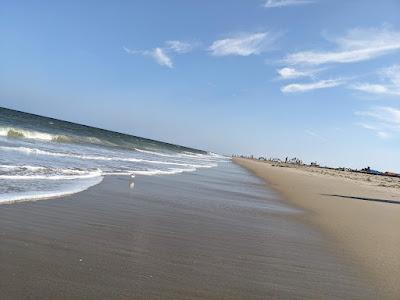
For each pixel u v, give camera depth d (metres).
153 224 10.19
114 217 10.34
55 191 12.57
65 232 8.24
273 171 56.19
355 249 10.06
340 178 60.09
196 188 20.28
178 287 6.12
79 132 76.00
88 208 10.95
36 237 7.59
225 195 19.00
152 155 55.59
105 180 17.45
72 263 6.52
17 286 5.33
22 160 19.06
